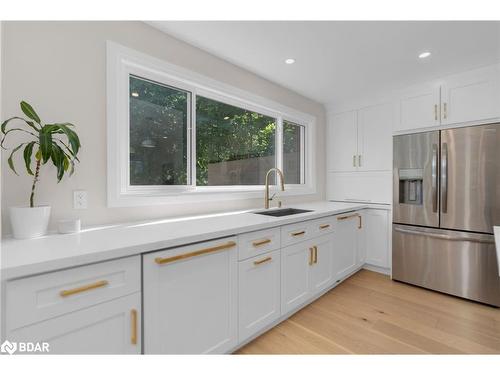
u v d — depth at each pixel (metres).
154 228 1.48
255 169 2.80
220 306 1.46
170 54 1.91
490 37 1.89
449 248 2.38
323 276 2.34
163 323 1.21
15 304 0.84
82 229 1.44
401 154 2.70
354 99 3.29
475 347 1.64
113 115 1.63
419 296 2.40
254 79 2.58
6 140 1.26
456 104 2.49
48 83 1.39
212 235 1.39
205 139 2.33
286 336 1.77
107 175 1.61
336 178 3.49
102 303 1.02
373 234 3.04
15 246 1.07
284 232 1.90
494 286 2.14
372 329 1.86
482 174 2.19
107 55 1.60
